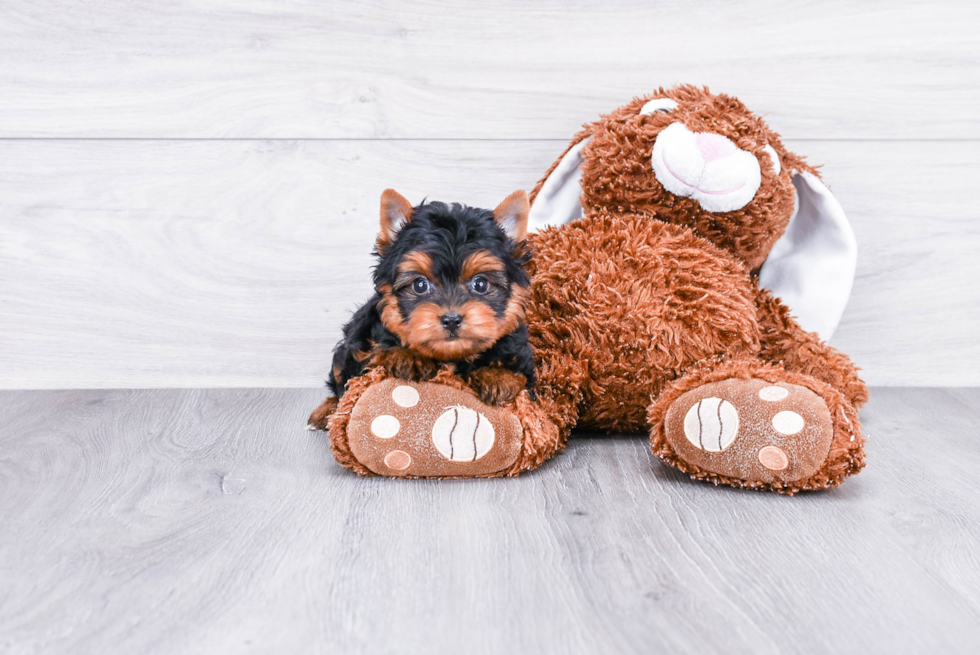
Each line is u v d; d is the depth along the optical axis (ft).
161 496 5.55
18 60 8.12
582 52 8.36
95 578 4.29
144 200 8.45
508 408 5.81
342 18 8.23
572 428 7.13
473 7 8.26
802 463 5.43
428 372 5.76
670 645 3.64
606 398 6.68
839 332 8.87
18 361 8.68
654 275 6.59
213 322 8.73
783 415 5.47
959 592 4.17
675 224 7.06
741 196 6.75
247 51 8.25
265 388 8.80
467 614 3.92
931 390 8.77
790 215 7.36
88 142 8.32
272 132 8.41
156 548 4.68
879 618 3.89
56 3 8.06
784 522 5.12
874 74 8.40
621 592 4.15
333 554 4.59
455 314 5.23
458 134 8.48
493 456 5.74
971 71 8.39
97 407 7.97
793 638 3.71
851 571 4.41
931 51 8.36
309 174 8.50
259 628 3.79
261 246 8.59
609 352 6.49
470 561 4.50
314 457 6.47
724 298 6.56
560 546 4.71
